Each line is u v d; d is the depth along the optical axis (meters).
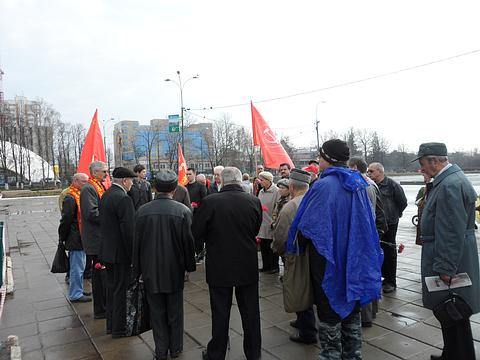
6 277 6.73
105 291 4.86
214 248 3.35
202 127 66.38
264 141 8.29
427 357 3.44
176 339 3.65
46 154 61.50
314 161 6.30
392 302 4.90
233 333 4.20
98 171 5.46
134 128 71.25
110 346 4.04
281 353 3.67
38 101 60.56
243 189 3.57
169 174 3.70
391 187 5.34
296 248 2.98
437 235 2.93
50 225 15.95
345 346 2.90
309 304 3.05
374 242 2.83
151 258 3.52
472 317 4.32
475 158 70.44
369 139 67.12
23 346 4.11
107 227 4.11
